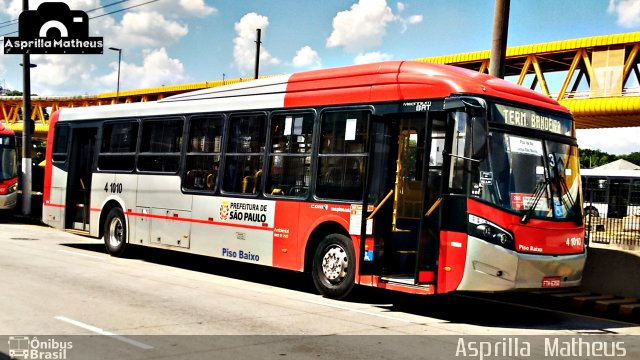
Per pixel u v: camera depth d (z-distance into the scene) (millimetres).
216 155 12656
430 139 9344
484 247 8680
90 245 17391
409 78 9750
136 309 8648
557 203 9477
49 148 16938
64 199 16297
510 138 9164
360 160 10102
